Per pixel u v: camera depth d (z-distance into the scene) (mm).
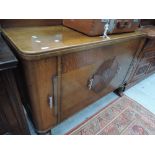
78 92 947
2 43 621
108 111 1353
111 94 1591
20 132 829
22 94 931
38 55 542
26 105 963
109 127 1188
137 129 1196
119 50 996
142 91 1716
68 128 1145
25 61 578
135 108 1429
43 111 807
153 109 1449
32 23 893
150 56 1538
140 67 1527
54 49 580
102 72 1018
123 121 1261
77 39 734
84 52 741
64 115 999
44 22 934
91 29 771
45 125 908
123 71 1282
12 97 617
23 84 784
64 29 910
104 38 799
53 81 716
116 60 1059
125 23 900
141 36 1046
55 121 963
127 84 1574
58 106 876
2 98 591
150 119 1314
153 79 2004
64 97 867
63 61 682
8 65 475
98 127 1179
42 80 665
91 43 704
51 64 643
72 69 762
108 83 1207
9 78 547
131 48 1108
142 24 1479
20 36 707
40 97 723
